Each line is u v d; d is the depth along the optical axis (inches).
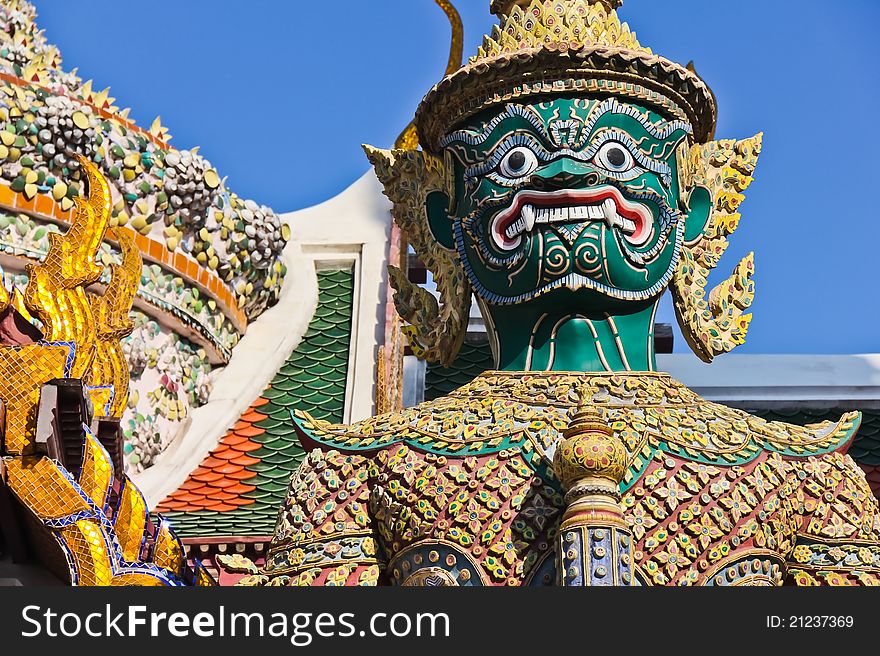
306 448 311.4
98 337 314.3
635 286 306.7
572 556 267.1
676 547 280.8
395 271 336.8
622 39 325.7
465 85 315.3
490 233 309.3
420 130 333.7
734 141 336.2
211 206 432.5
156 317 422.3
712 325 325.1
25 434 275.1
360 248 478.3
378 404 428.8
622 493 281.9
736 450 292.0
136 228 415.5
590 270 302.2
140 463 406.9
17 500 274.2
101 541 272.8
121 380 314.7
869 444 438.0
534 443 288.0
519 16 327.0
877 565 294.7
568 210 302.5
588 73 309.6
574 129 306.5
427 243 331.3
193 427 424.8
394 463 293.4
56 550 275.3
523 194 304.7
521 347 310.5
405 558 287.6
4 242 397.1
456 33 429.4
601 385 299.6
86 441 283.4
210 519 389.4
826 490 299.1
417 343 332.2
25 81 410.9
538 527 281.4
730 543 284.0
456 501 284.5
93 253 309.7
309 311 463.8
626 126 310.0
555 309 309.1
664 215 310.2
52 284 304.5
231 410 430.3
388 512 291.3
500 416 294.5
